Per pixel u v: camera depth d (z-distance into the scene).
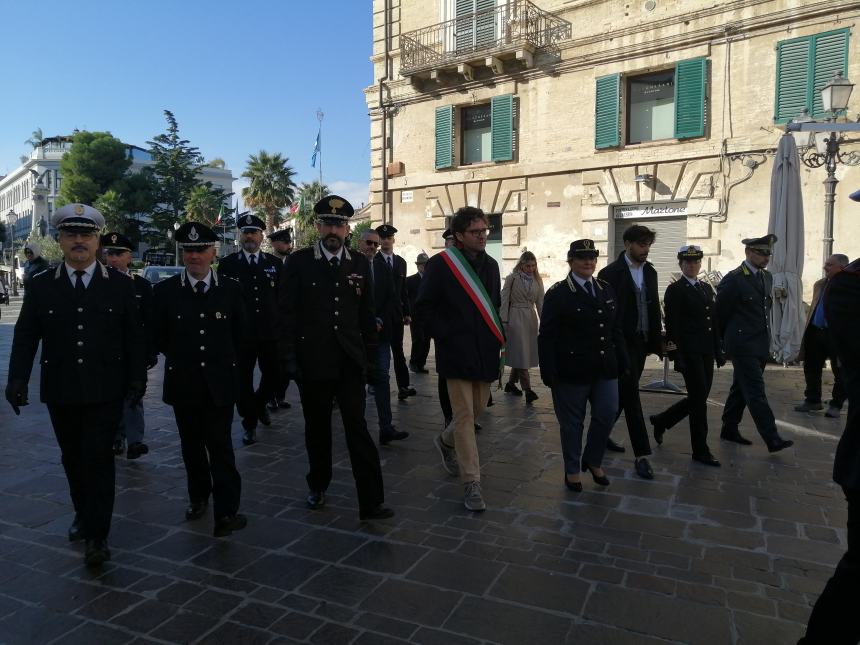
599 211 14.73
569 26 14.95
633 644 2.84
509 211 16.06
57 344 3.71
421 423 6.90
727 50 13.08
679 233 14.05
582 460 4.94
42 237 52.84
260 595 3.29
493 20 16.06
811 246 12.27
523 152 15.82
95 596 3.30
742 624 2.99
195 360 4.09
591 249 4.61
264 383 6.70
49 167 85.38
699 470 5.26
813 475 5.12
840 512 4.34
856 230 11.88
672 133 14.13
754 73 12.83
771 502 4.53
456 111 16.84
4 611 3.17
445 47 16.78
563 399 4.77
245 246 6.59
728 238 13.24
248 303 6.35
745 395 5.72
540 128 15.51
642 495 4.68
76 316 3.71
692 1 13.37
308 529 4.12
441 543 3.88
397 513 4.37
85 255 3.78
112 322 3.81
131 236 63.81
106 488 3.72
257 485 4.98
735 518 4.24
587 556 3.69
